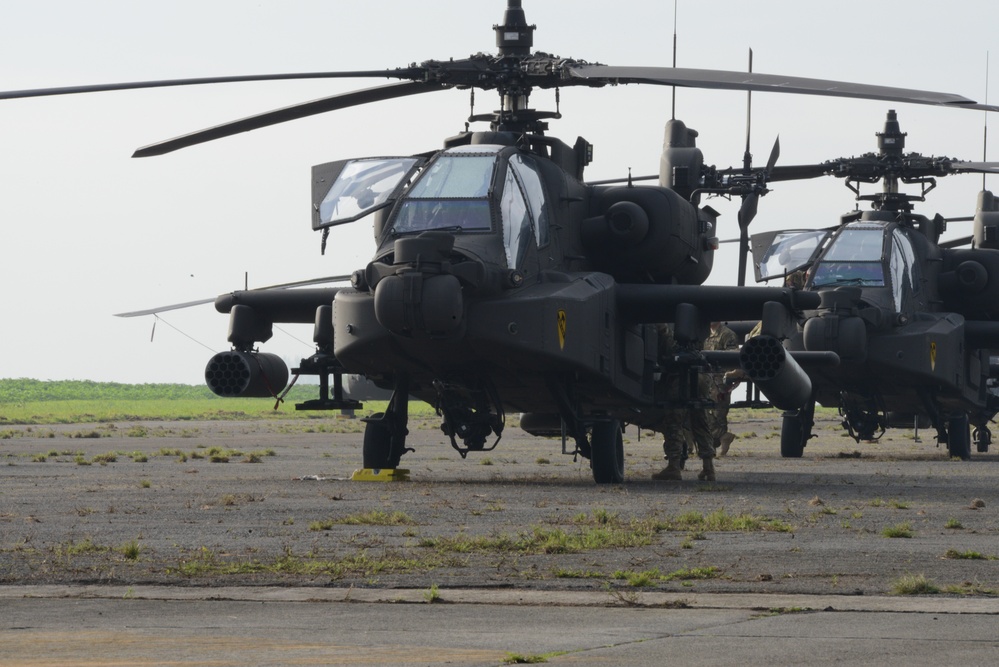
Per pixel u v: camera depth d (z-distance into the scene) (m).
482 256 33.41
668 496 32.41
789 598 16.89
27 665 12.91
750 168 51.47
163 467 46.00
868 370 53.91
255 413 141.25
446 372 35.28
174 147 36.91
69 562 19.97
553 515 27.33
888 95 28.81
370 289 33.97
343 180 35.88
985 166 58.75
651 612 15.97
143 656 13.34
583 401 39.44
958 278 59.34
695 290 37.97
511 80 37.19
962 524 26.22
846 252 54.62
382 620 15.45
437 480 38.19
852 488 36.00
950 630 14.69
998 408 63.94
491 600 16.80
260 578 18.47
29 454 55.41
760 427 100.25
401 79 37.00
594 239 39.34
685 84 32.50
